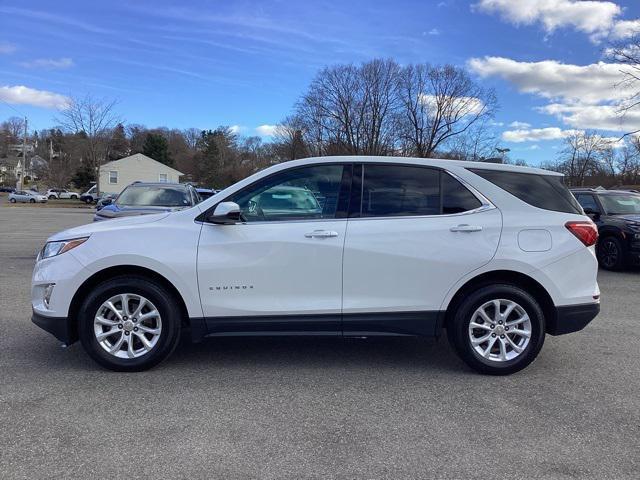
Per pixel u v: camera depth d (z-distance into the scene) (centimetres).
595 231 465
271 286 441
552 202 464
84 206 5062
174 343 450
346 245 439
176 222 450
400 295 445
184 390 414
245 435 343
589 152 6962
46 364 469
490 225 447
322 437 341
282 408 385
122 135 7650
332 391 418
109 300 443
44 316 441
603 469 306
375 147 5816
